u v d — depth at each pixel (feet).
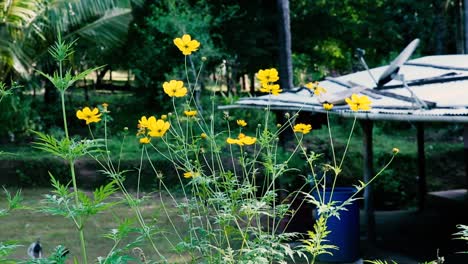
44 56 46.78
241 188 10.46
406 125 64.23
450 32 74.64
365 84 29.01
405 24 74.84
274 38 65.16
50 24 44.24
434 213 36.99
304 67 71.77
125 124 63.77
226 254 10.29
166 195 40.86
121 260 8.29
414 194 45.44
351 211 25.12
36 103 61.26
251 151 44.80
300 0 70.49
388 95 24.73
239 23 63.87
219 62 61.62
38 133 8.10
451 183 47.91
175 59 59.62
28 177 44.88
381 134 61.67
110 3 46.37
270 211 11.28
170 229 28.81
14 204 8.39
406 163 50.14
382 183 45.80
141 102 73.77
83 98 78.84
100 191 8.21
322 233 10.26
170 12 56.44
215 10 64.39
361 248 27.99
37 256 17.12
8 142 52.47
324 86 31.65
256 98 34.60
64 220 32.99
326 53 74.79
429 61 31.50
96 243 27.73
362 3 73.67
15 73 45.83
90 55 61.21
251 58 65.41
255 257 9.40
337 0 72.08
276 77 11.98
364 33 73.72
